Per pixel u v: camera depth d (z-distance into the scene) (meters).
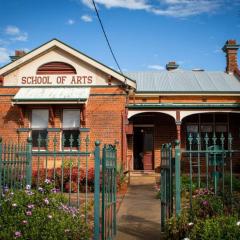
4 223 5.94
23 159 7.18
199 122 19.73
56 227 5.72
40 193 6.70
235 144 19.55
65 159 15.81
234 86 21.14
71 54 17.02
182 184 11.38
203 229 5.57
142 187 14.91
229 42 24.02
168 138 19.64
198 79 22.44
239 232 5.38
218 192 6.75
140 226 8.26
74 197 11.43
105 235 6.42
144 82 21.78
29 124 16.88
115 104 16.88
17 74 17.22
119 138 16.62
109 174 6.84
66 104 16.55
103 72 17.03
